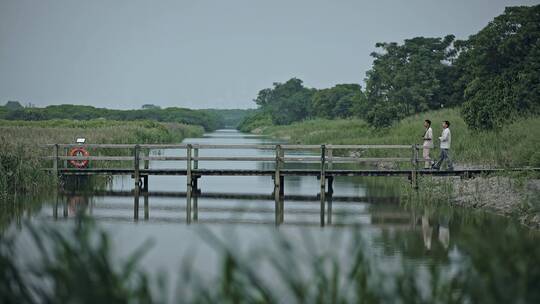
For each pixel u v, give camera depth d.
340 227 61.06
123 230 58.69
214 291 24.20
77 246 22.58
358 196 84.44
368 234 57.25
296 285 23.44
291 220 65.62
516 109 131.75
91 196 82.06
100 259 21.77
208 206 75.94
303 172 84.38
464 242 28.75
